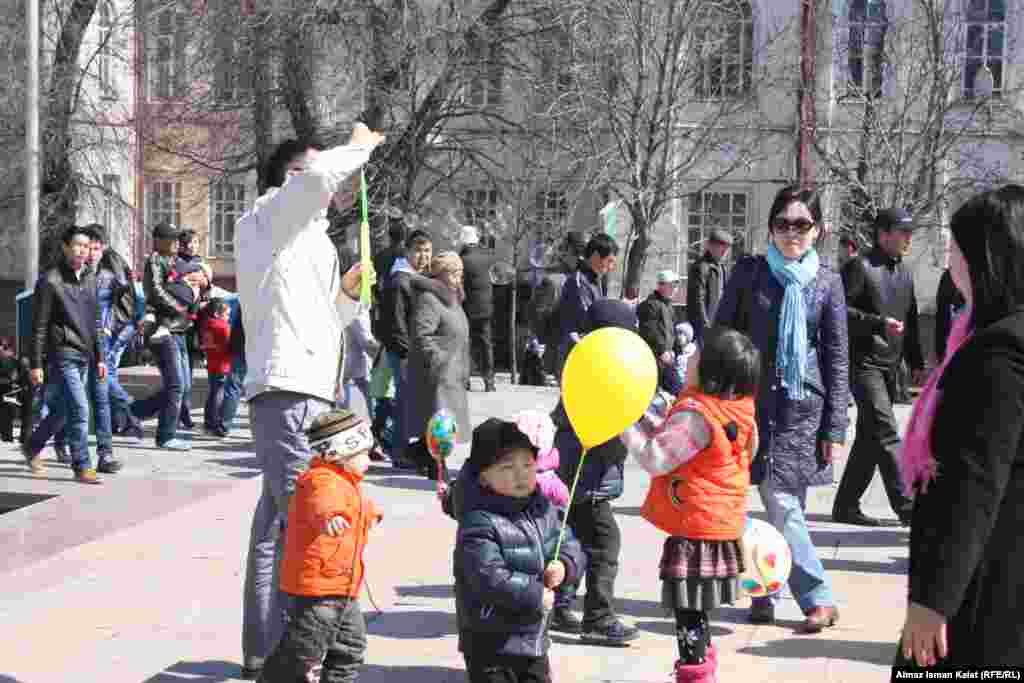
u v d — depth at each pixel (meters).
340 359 6.79
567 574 6.14
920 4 30.75
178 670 7.13
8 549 9.88
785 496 8.13
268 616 6.96
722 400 6.54
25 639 7.64
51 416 13.20
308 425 6.59
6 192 30.25
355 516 6.16
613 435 6.54
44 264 29.77
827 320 8.20
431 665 7.31
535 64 26.75
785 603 8.84
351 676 6.45
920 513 4.11
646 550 10.24
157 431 15.36
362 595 8.70
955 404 4.05
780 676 7.20
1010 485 4.06
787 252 8.15
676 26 27.98
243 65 23.64
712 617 8.48
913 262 33.41
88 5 29.16
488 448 5.98
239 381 16.42
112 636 7.73
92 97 32.50
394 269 14.40
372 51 23.59
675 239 35.91
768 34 32.84
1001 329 4.06
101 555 9.73
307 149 6.84
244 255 6.69
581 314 9.81
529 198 31.16
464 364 13.27
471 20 24.16
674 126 29.45
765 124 33.53
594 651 7.65
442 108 25.05
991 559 4.05
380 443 14.80
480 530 5.95
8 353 17.30
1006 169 33.53
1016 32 34.31
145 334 15.51
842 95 32.94
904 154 30.28
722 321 8.28
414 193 27.94
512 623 5.97
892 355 11.38
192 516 11.15
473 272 22.14
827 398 8.27
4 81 29.31
